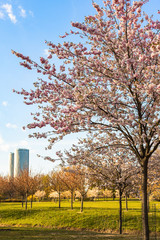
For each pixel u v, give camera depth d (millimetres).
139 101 10000
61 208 29844
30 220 25297
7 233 18375
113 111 10016
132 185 17484
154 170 15656
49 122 9641
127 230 18953
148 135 9547
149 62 9750
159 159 15039
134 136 10711
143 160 9758
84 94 9047
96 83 10047
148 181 17406
